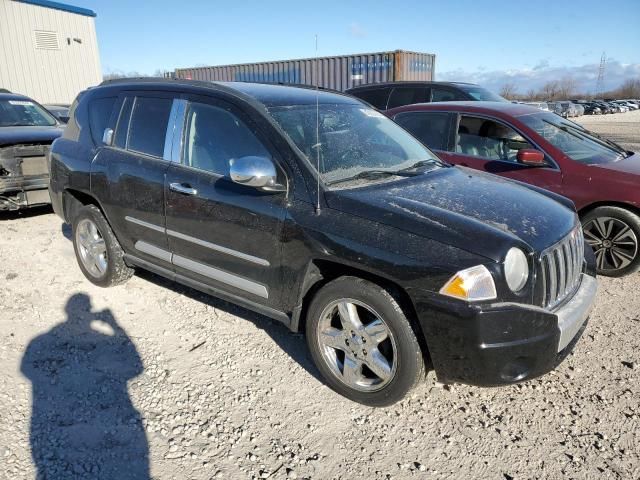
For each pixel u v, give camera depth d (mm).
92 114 4684
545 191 3895
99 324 4090
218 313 4297
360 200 3080
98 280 4719
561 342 2859
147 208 4020
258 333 3988
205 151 3730
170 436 2865
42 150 6746
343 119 3965
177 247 3904
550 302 2953
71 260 5422
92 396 3193
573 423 3012
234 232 3459
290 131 3471
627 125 29188
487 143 5699
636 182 4828
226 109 3670
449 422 3027
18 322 4051
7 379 3309
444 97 9305
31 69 18281
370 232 2924
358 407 3148
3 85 17562
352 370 3131
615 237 5027
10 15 17469
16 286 4707
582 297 3174
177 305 4434
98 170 4398
